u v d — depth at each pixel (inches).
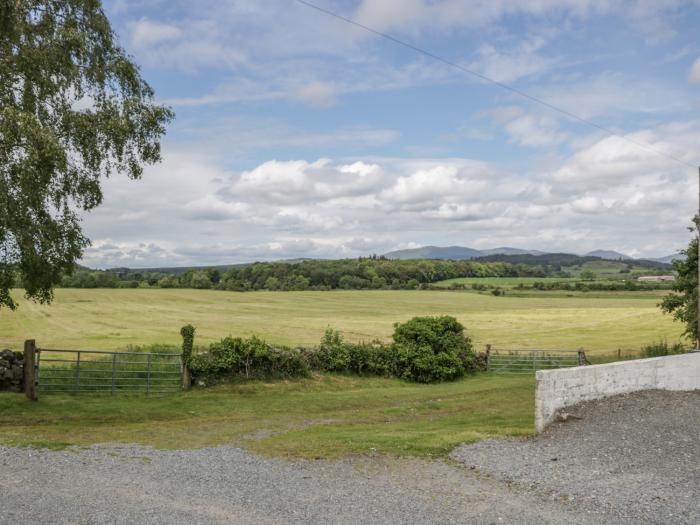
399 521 305.6
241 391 974.4
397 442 510.0
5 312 2751.0
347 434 579.8
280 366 1087.0
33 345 804.0
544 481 382.6
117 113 747.4
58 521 292.5
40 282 761.6
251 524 297.9
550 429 536.1
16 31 669.3
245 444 535.2
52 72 711.7
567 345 1925.4
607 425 531.8
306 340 2022.6
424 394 1034.1
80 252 789.2
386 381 1179.3
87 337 1943.9
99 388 909.8
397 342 1250.0
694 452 452.1
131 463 427.2
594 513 322.0
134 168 780.6
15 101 688.4
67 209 781.3
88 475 385.1
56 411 729.6
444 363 1214.3
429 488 366.3
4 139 645.3
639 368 656.4
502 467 418.6
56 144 634.8
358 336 2193.7
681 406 599.8
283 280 4854.8
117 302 3393.2
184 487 362.9
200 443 551.2
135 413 753.6
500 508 328.5
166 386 947.3
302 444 512.4
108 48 770.2
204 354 1021.8
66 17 736.3
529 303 3885.3
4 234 697.0
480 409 831.7
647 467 414.9
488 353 1403.8
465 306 3698.3
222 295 4030.5
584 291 4704.7
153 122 764.0
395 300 4015.8
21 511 305.6
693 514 320.5
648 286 4749.0
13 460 418.6
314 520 305.4
